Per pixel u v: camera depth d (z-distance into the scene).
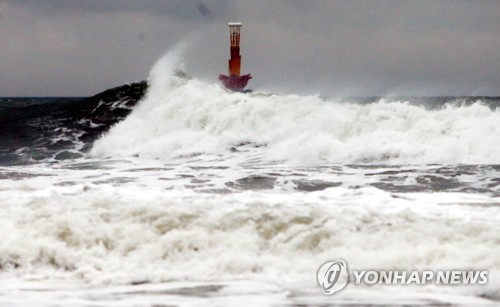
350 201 47.53
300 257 34.91
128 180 68.00
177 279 32.38
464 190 59.25
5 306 28.25
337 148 77.00
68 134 107.88
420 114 80.12
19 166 85.25
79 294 30.05
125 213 39.91
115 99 115.00
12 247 35.31
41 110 121.88
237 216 39.25
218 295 29.52
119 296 29.61
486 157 71.94
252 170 72.56
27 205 42.34
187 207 41.28
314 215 39.34
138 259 35.28
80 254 35.44
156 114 97.88
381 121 80.94
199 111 94.62
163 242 36.22
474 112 78.50
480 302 28.25
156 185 64.62
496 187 60.16
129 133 97.19
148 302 28.58
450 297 28.88
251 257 34.59
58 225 37.84
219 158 83.44
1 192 48.47
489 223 38.91
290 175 68.69
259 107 91.06
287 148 82.56
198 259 35.06
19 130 111.12
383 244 35.38
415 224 38.03
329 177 67.06
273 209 40.59
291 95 94.25
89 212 39.94
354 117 82.31
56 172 74.69
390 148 75.19
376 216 39.75
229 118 91.62
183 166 78.25
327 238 36.38
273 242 36.56
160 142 91.19
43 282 32.38
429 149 74.31
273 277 32.22
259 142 87.50
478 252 33.22
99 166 81.00
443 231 36.47
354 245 35.56
